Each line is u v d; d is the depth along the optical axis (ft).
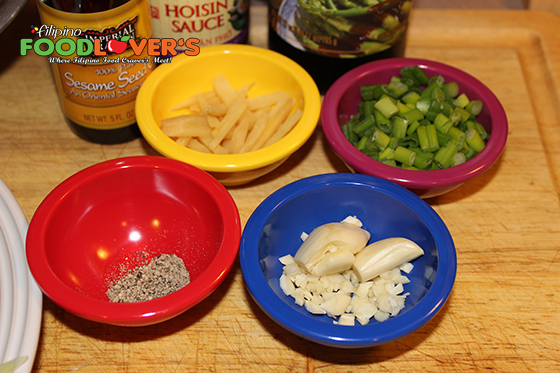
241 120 2.96
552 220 2.89
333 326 1.99
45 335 2.37
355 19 2.99
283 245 2.63
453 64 3.73
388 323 2.00
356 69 3.01
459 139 2.77
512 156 3.19
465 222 2.88
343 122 3.13
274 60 3.02
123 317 1.95
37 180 2.96
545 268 2.69
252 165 2.52
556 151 3.23
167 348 2.36
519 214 2.92
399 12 3.06
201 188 2.45
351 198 2.59
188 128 2.81
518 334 2.42
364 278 2.38
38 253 2.13
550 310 2.52
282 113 2.91
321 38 3.12
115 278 2.52
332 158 3.18
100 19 2.48
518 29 3.95
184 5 3.05
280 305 2.05
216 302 2.52
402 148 2.78
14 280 2.15
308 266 2.37
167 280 2.49
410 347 2.37
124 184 2.55
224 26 3.27
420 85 3.15
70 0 2.56
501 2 4.53
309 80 2.93
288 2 3.09
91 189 2.47
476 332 2.43
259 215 2.35
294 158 3.18
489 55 3.82
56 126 3.23
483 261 2.71
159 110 2.98
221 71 3.13
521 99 3.50
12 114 3.28
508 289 2.60
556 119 3.42
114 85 2.79
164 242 2.66
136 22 2.63
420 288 2.35
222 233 2.31
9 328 2.00
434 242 2.32
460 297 2.56
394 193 2.46
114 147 3.14
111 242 2.63
